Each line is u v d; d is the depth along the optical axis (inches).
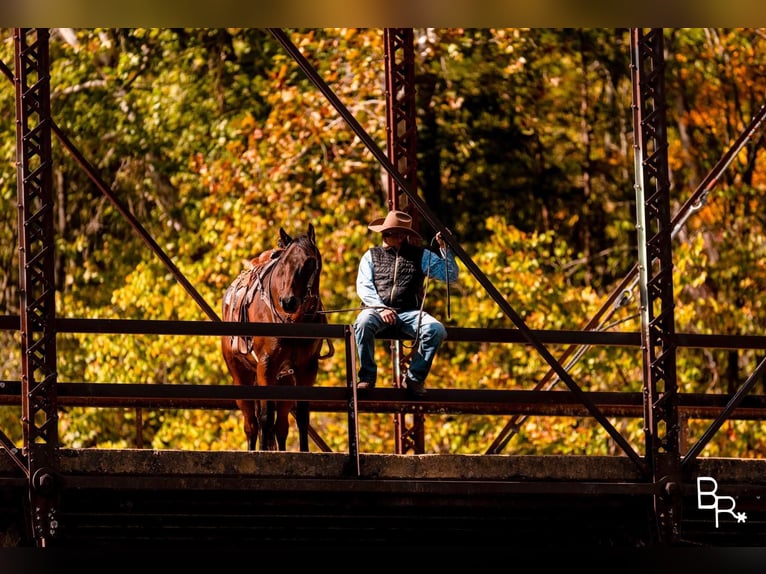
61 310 1537.9
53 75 1638.8
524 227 1771.7
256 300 842.2
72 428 1489.9
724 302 1578.5
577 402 772.0
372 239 1483.8
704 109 1686.8
